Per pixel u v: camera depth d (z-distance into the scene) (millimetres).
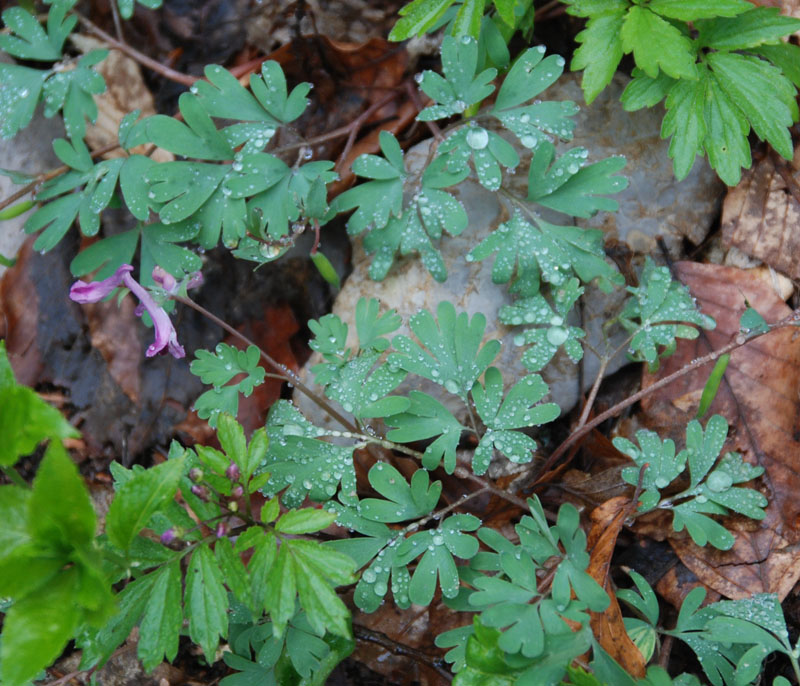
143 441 395
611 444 373
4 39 385
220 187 369
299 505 352
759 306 376
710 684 359
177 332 396
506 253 365
